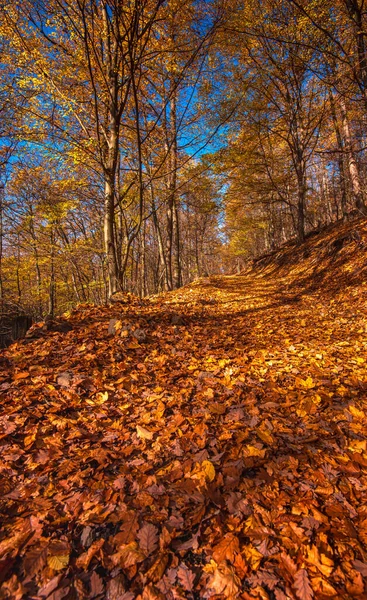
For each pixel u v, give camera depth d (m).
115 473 2.13
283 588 1.40
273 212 25.50
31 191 13.13
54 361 3.94
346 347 4.98
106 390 3.34
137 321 5.98
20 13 7.36
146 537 1.61
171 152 14.07
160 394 3.28
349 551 1.56
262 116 15.06
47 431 2.57
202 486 1.93
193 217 33.12
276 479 2.05
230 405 3.07
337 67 9.90
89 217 20.38
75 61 7.84
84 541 1.61
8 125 8.47
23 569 1.46
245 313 8.33
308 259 13.86
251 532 1.63
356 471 2.12
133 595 1.37
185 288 14.40
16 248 19.02
